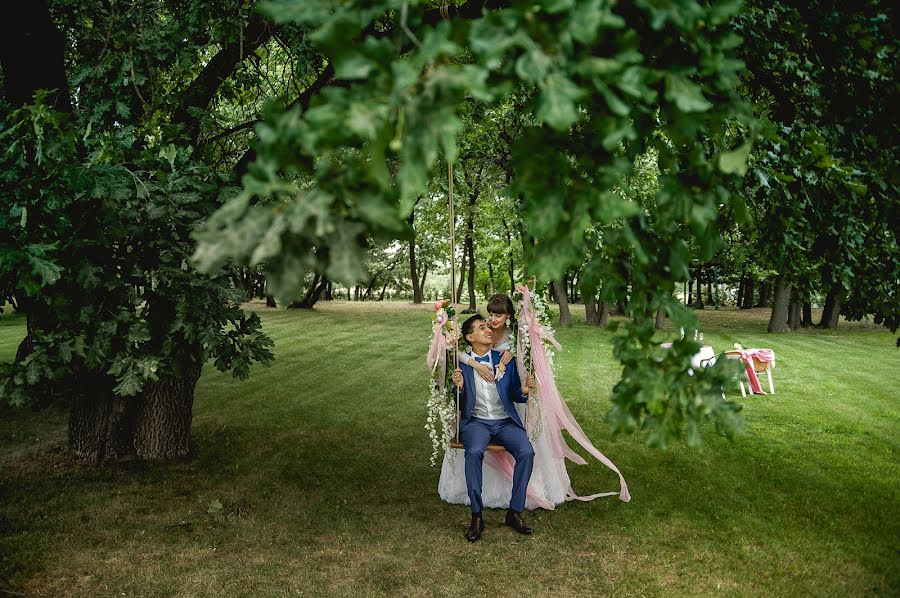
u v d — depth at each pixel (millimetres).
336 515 4676
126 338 3670
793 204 2727
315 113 1052
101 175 3188
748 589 3533
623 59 1235
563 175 1290
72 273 3475
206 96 5500
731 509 4711
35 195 3117
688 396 1531
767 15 2887
